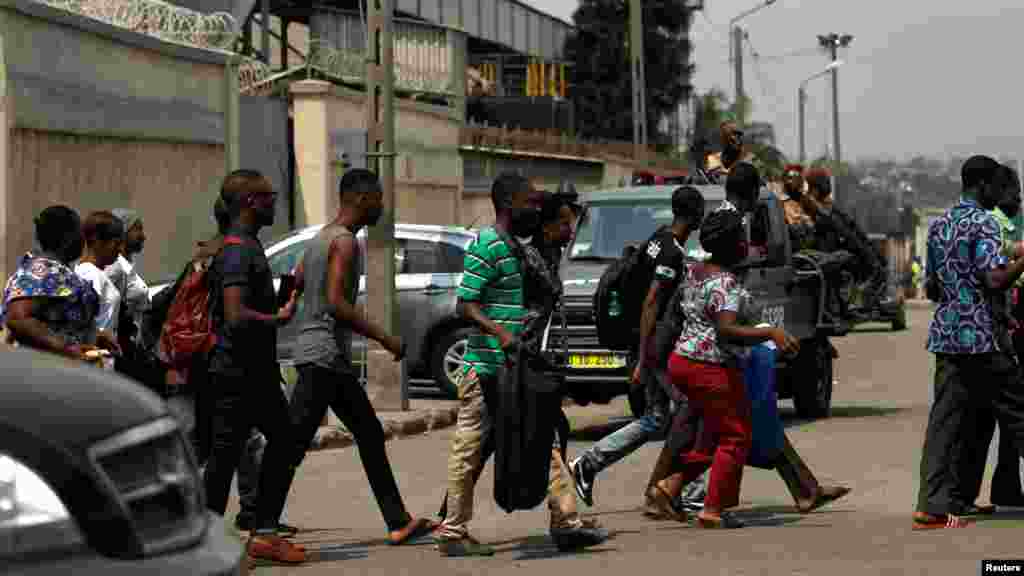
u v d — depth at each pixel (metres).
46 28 19.00
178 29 24.70
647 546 10.10
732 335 10.33
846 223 20.72
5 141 17.59
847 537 10.29
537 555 9.89
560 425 10.03
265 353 9.49
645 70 81.56
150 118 22.77
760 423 11.09
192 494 5.18
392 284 18.66
